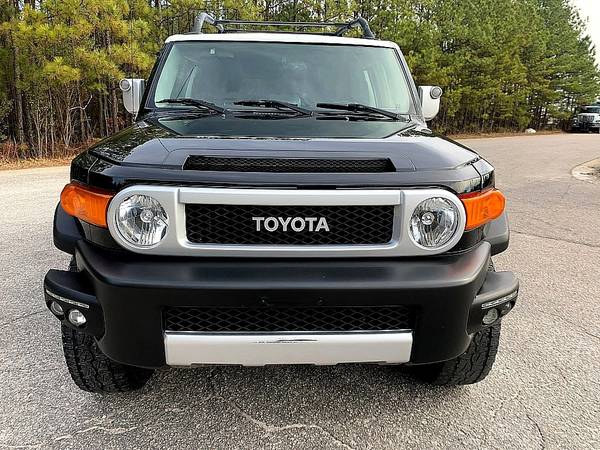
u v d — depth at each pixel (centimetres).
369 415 243
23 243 518
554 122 4353
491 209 210
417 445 222
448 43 3048
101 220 190
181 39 325
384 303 191
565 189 925
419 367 272
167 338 191
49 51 1347
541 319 355
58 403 249
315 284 186
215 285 183
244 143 205
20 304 364
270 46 322
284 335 192
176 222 184
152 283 184
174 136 217
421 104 326
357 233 192
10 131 1501
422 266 195
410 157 201
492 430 233
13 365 282
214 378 273
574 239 571
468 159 215
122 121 1798
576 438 228
